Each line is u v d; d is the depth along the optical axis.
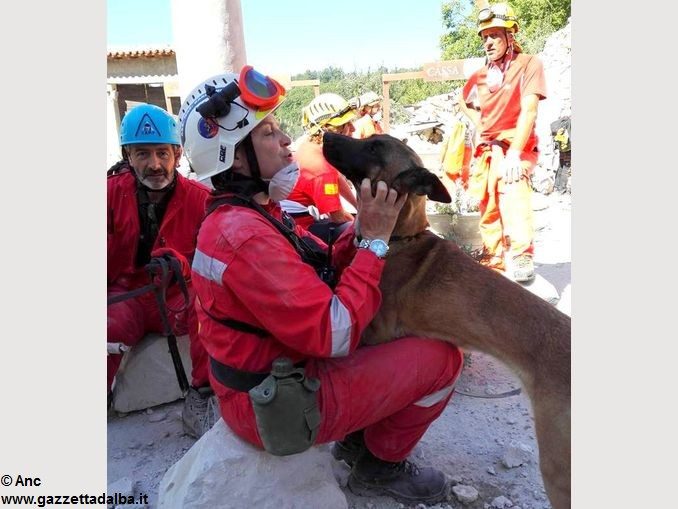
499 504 2.71
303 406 2.13
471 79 5.35
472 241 5.49
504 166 4.95
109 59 22.95
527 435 3.31
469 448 3.19
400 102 26.98
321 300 2.09
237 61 5.17
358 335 2.19
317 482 2.45
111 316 3.44
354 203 5.29
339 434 2.39
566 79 13.06
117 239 3.58
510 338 2.55
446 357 2.58
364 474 2.77
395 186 2.72
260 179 2.34
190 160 2.31
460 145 5.93
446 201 2.67
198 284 2.24
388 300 2.74
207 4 4.97
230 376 2.27
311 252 2.56
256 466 2.35
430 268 2.74
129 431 3.53
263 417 2.11
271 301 2.05
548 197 11.31
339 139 2.86
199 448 2.47
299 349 2.12
